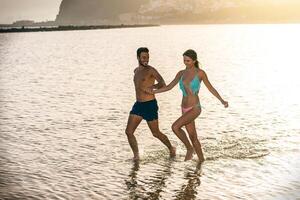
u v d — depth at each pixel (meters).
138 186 7.18
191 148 8.64
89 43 78.88
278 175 7.64
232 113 13.62
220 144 9.76
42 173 7.81
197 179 7.52
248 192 6.87
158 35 125.50
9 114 13.72
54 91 19.34
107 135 10.84
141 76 8.81
